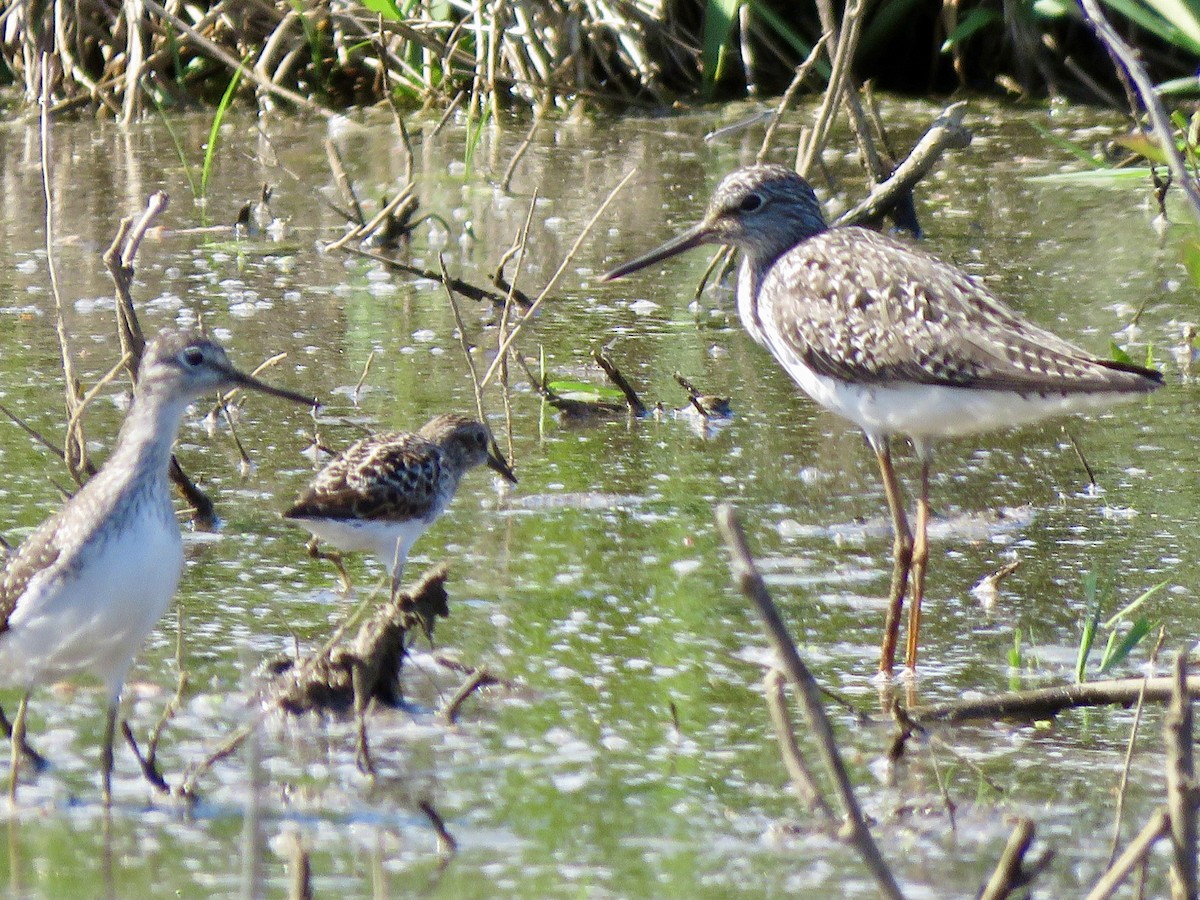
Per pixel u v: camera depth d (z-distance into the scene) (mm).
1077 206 20984
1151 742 9320
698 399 14820
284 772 8875
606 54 25516
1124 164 21594
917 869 7926
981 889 7539
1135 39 24891
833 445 14172
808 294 11102
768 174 12000
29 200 20844
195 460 13492
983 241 19500
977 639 10664
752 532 12328
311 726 9453
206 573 11492
